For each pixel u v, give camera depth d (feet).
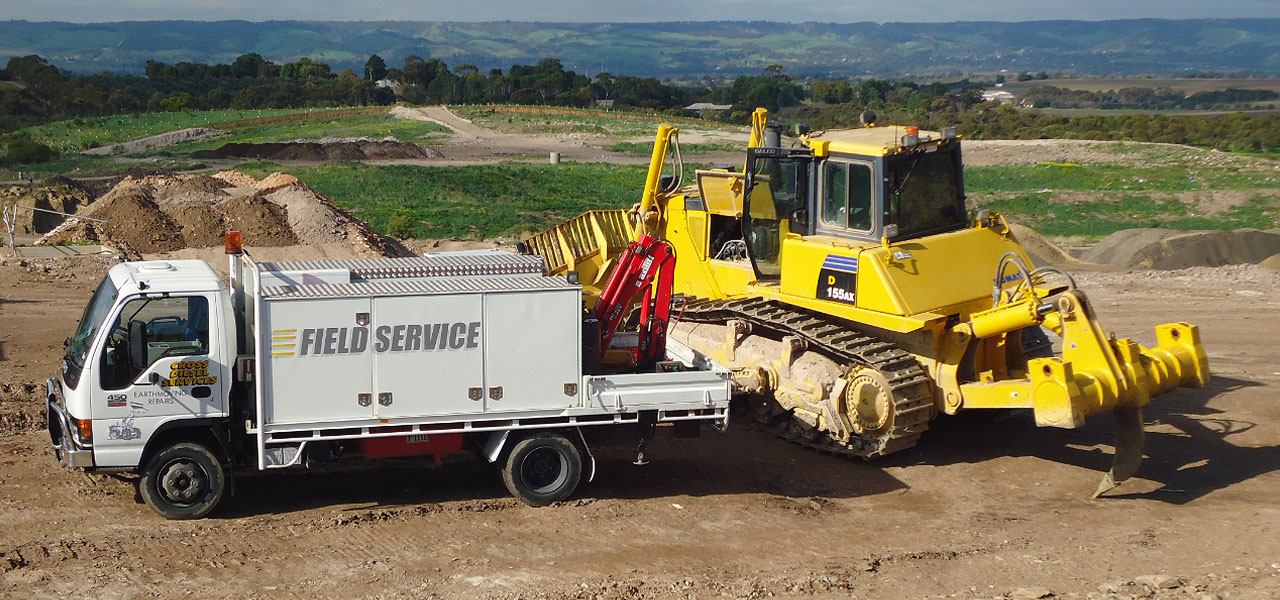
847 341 35.81
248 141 284.41
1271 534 27.78
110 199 93.61
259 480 33.19
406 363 29.22
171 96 458.50
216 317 28.71
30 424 38.68
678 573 25.85
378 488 32.78
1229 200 163.22
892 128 38.88
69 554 26.35
